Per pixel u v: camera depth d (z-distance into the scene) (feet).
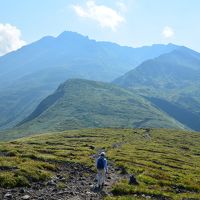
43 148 273.75
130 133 558.97
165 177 169.58
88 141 393.09
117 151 288.92
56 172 148.97
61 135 497.87
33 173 129.08
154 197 121.60
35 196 102.12
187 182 163.12
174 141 496.23
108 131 585.63
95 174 156.76
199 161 295.28
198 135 636.48
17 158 162.20
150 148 352.49
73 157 212.64
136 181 141.38
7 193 102.47
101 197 110.63
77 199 103.14
